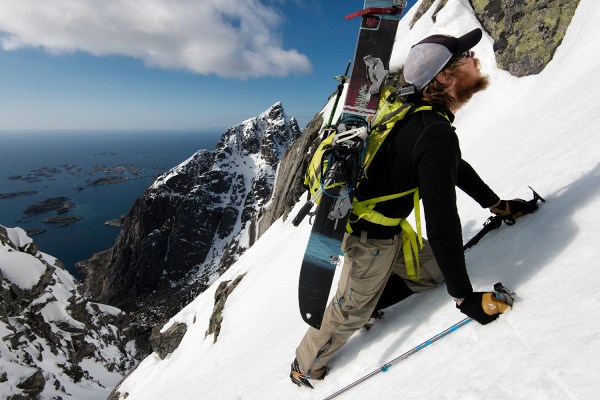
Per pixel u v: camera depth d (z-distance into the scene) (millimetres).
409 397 1812
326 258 2105
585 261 1686
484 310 1751
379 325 2820
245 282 16875
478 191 2438
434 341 2057
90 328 64188
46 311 54719
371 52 2033
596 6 6395
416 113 1811
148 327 117625
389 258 2256
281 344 5035
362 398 2195
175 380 12047
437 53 1731
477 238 2717
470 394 1514
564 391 1226
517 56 8383
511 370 1462
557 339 1411
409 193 1952
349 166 1943
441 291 2516
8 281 51250
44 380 38594
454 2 11109
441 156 1663
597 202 1972
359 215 2088
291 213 28266
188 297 140125
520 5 8453
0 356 40625
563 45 7184
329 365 2904
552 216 2211
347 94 2078
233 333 11242
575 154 2721
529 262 2029
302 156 31047
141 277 164375
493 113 8484
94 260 180125
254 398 3824
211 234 188250
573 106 4039
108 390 51500
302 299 2234
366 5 2061
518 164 3885
